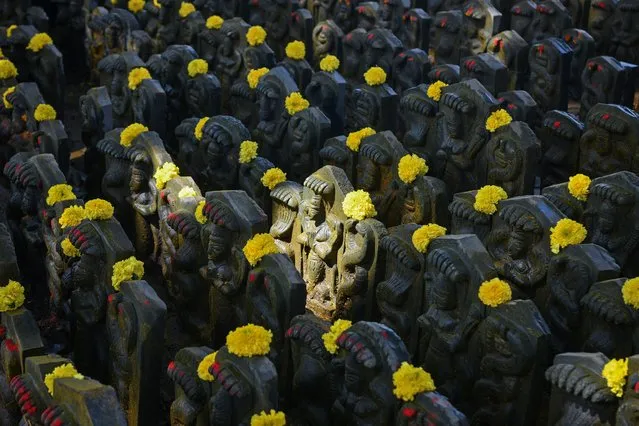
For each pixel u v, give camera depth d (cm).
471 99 1083
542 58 1373
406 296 832
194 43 1530
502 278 875
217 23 1427
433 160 1136
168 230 950
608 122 1052
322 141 1127
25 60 1434
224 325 865
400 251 826
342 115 1291
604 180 934
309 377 714
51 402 648
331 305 952
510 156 1023
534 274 847
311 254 952
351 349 658
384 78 1242
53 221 883
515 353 706
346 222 903
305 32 1593
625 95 1346
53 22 1836
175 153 1334
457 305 764
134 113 1238
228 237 842
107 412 599
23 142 1155
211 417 653
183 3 1545
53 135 1098
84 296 809
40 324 932
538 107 1393
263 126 1195
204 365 665
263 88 1190
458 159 1095
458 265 755
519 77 1435
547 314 836
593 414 645
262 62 1360
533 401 720
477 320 741
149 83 1213
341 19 1695
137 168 1016
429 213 988
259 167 1028
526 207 856
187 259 900
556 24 1532
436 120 1125
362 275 891
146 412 757
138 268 772
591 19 1614
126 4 1697
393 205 1031
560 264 815
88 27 1666
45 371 669
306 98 1302
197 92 1299
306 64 1384
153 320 731
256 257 798
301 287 779
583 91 1348
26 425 691
